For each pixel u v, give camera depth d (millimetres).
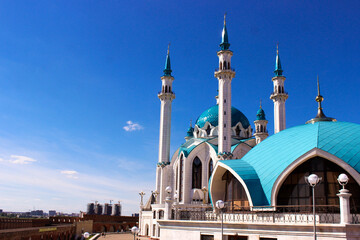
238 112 91500
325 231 25125
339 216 27891
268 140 41375
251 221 30938
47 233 60375
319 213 28828
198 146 78375
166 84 88062
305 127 39188
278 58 84188
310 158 32719
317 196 31688
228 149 68188
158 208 75188
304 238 25906
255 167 36969
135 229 33156
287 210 32719
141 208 88312
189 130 97438
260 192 34062
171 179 82812
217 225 31359
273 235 27594
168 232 35531
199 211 36625
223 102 70250
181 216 36969
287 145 36500
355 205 30266
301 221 28203
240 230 29703
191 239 33188
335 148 32500
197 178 77188
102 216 121188
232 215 34062
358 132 35094
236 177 36094
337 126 36938
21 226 65688
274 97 81250
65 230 76125
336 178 31453
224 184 40594
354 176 29953
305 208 31922
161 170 82875
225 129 68938
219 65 73125
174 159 83250
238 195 37156
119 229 123375
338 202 30719
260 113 93500
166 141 85000
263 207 32594
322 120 41000
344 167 30500
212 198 40312
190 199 75500
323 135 34906
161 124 86188
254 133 92562
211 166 76688
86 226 103688
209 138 84875
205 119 89125
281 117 79562
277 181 33031
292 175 33562
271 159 36094
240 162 38594
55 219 95500
